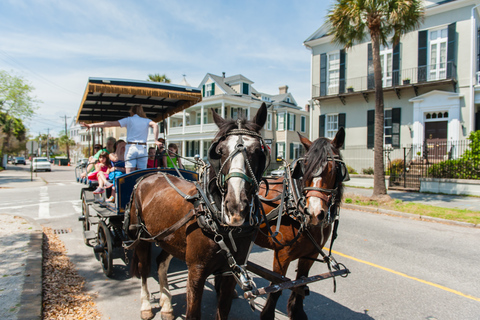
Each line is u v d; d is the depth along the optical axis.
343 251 6.49
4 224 8.23
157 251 6.69
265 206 3.92
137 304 4.19
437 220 9.33
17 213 10.43
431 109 17.84
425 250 6.56
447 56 17.36
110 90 5.57
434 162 16.77
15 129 41.62
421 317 3.87
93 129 9.63
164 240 3.38
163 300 3.86
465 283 4.92
